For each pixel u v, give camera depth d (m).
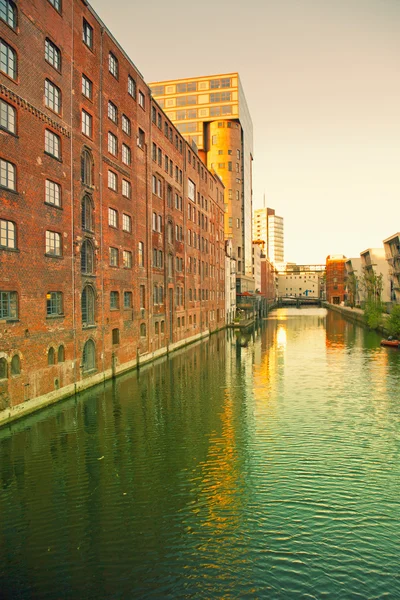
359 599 9.41
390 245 82.94
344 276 163.12
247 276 104.50
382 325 68.38
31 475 15.12
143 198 36.84
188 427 20.56
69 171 24.45
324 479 15.19
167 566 10.41
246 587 9.74
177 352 45.34
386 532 11.94
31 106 20.91
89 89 27.25
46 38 22.30
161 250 42.47
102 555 10.79
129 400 25.03
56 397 23.42
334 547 11.23
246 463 16.45
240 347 50.56
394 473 15.71
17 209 19.81
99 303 28.45
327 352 46.66
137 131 35.31
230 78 96.06
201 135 96.88
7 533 11.69
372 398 26.36
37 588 9.65
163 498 13.66
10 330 19.39
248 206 112.44
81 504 13.22
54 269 22.92
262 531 11.91
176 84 97.88
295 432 20.03
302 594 9.54
